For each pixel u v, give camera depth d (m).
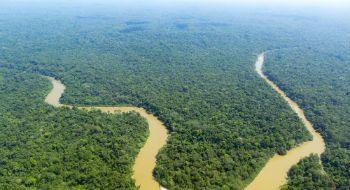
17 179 153.38
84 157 168.75
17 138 183.12
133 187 153.50
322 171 171.75
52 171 159.25
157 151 183.25
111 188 150.62
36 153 170.38
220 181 158.62
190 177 160.75
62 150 174.25
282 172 172.88
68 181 154.75
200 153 177.38
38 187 150.62
